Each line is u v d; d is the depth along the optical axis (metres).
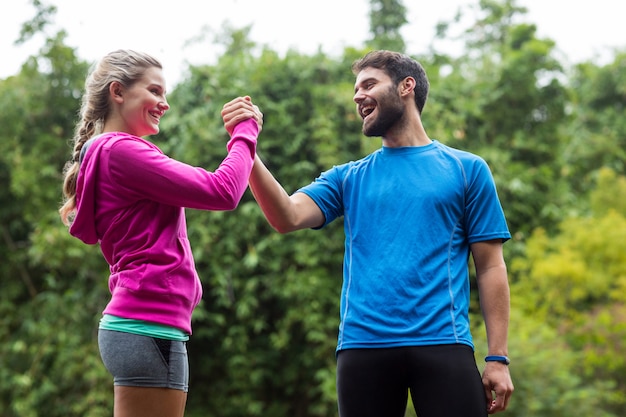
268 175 2.67
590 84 16.97
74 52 9.38
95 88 2.38
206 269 8.71
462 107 9.40
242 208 8.57
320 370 8.44
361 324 2.53
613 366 8.41
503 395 2.54
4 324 9.17
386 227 2.60
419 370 2.46
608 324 8.68
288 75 9.04
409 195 2.61
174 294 2.25
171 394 2.24
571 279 9.22
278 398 9.08
